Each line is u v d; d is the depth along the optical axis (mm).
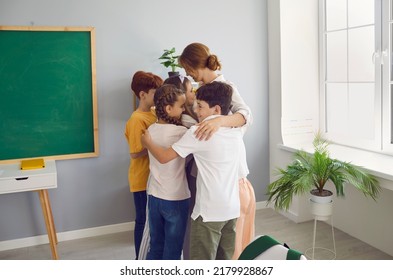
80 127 3223
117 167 3379
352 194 3184
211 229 1894
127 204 3449
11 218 3127
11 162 3037
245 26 3703
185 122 2115
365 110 3320
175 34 3434
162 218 2150
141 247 2385
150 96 2557
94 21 3168
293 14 3629
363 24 3254
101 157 3322
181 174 2090
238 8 3656
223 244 2039
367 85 3275
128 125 2568
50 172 2746
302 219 3553
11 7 2932
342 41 3486
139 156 2527
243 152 2127
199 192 1907
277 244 1112
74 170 3256
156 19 3357
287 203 2656
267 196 3953
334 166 2664
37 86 3066
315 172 2650
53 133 3150
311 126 3807
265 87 3854
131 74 3322
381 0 3035
